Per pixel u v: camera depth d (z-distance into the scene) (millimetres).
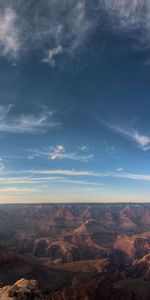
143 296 152375
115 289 149500
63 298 131875
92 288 139125
